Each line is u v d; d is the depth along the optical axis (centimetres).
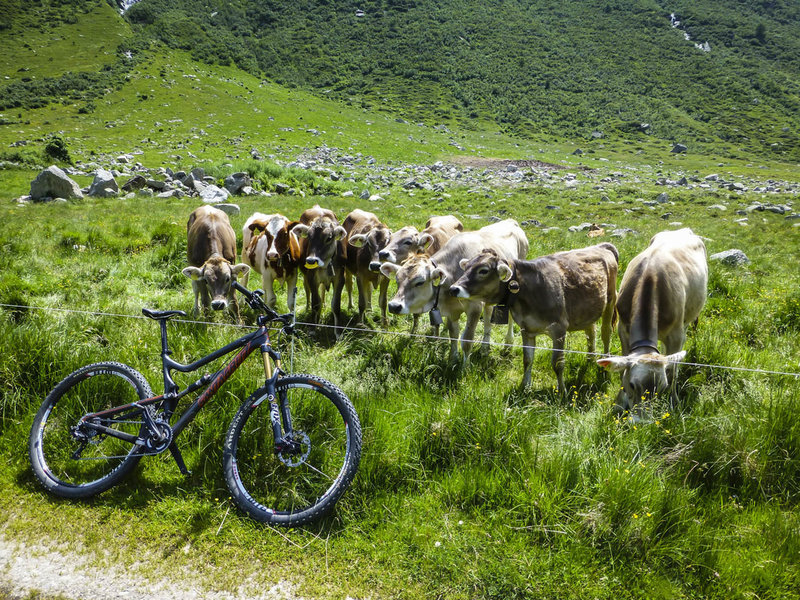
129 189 2692
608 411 532
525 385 630
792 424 453
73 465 427
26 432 452
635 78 11106
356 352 665
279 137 5759
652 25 13600
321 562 347
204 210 927
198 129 5706
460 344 759
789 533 364
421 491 415
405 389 561
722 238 1748
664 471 426
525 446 442
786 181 4588
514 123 9075
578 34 13025
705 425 464
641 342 541
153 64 8525
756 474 422
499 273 582
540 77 10806
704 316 864
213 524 375
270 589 328
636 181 4081
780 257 1398
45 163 3581
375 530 374
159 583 329
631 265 623
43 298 786
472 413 472
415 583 335
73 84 7294
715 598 331
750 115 9738
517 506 383
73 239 1203
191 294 929
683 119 9488
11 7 10356
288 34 12275
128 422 417
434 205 2689
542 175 4244
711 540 362
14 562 339
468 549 359
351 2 13725
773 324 795
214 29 11619
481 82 10519
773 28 14188
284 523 370
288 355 630
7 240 1190
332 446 436
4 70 7944
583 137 8575
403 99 9706
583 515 371
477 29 12675
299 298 1004
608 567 349
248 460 425
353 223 995
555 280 629
